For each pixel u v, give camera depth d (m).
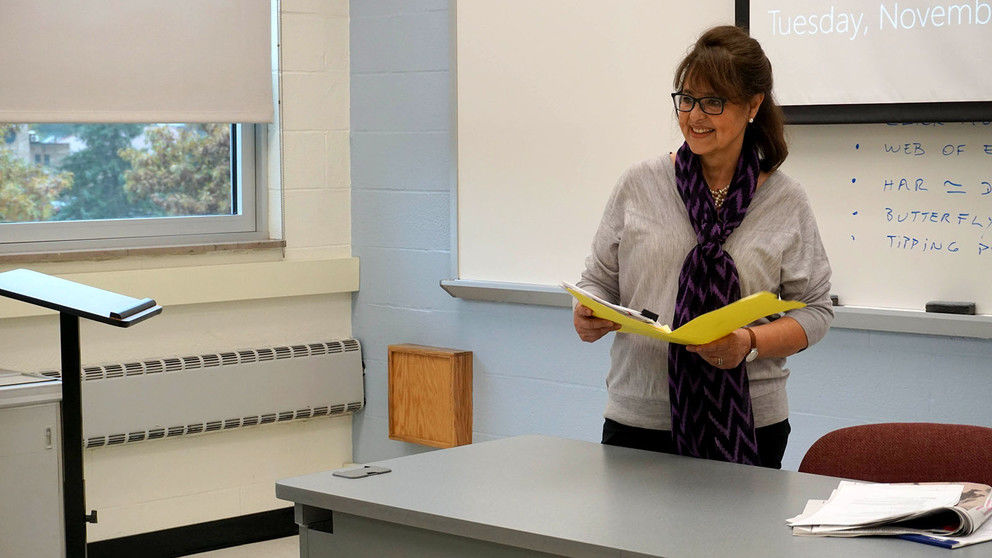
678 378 2.18
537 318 3.89
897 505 1.71
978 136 2.90
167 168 4.13
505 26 3.86
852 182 3.11
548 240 3.82
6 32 3.64
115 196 4.02
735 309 1.77
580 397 3.80
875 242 3.09
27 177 3.82
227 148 4.28
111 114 3.87
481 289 3.97
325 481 1.99
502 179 3.91
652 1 3.49
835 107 3.07
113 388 3.80
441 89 4.09
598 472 2.02
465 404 4.10
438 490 1.91
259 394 4.15
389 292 4.34
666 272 2.23
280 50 4.22
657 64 3.50
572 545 1.63
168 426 3.93
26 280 2.53
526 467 2.07
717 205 2.24
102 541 3.88
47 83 3.73
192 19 4.02
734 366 2.04
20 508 2.67
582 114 3.69
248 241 4.23
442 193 4.12
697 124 2.13
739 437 2.15
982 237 2.91
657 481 1.95
